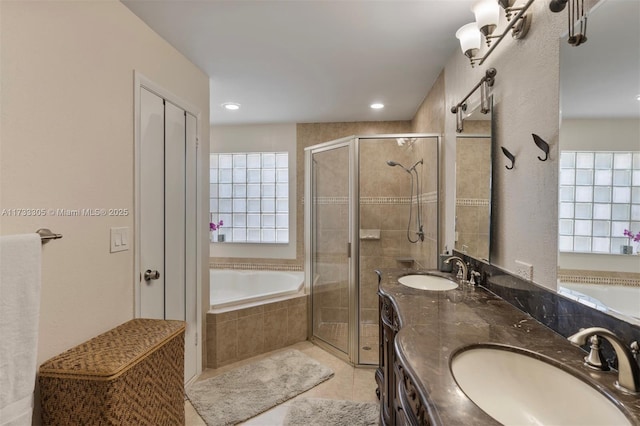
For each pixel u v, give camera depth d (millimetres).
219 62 2273
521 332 1087
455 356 929
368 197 2941
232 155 4051
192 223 2289
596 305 915
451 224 2254
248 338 2652
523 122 1338
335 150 2963
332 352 2781
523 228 1342
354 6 1646
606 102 887
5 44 1093
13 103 1118
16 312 1046
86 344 1365
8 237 1030
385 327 1662
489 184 1645
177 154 2111
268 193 4004
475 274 1766
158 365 1425
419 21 1779
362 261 2906
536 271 1246
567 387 825
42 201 1219
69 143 1326
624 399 698
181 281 2162
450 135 2246
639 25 789
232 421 1812
